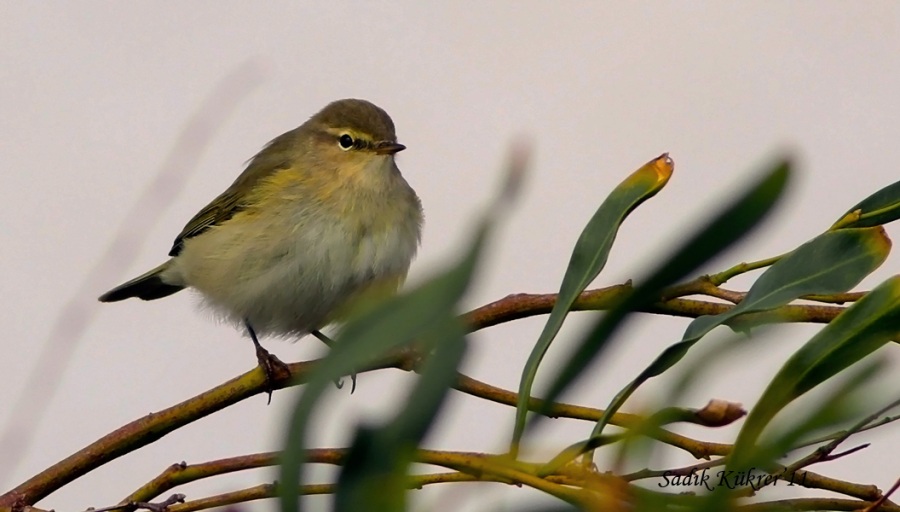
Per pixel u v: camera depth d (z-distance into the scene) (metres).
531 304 2.45
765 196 1.01
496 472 1.25
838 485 2.00
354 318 1.04
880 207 2.11
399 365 2.18
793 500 1.59
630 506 1.09
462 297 0.95
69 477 2.42
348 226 3.96
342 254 3.95
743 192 1.01
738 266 2.18
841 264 1.60
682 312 2.31
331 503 1.03
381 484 1.00
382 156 3.98
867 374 1.11
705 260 1.06
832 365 1.32
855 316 1.35
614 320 1.16
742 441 1.17
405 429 1.01
